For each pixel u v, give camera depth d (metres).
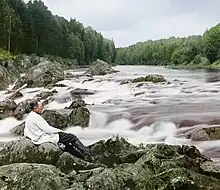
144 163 7.16
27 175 5.92
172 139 11.16
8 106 15.56
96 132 12.45
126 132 12.41
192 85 26.00
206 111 14.73
